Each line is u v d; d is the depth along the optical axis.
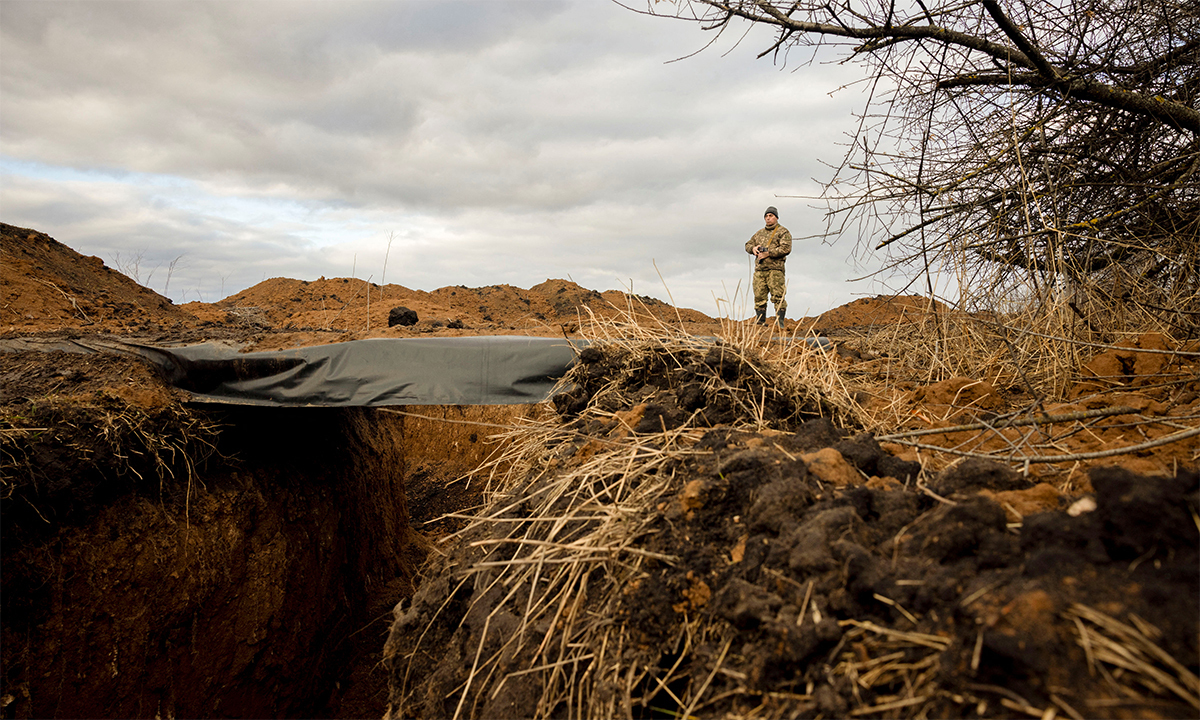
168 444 5.71
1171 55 4.95
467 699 2.85
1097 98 4.68
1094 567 1.61
